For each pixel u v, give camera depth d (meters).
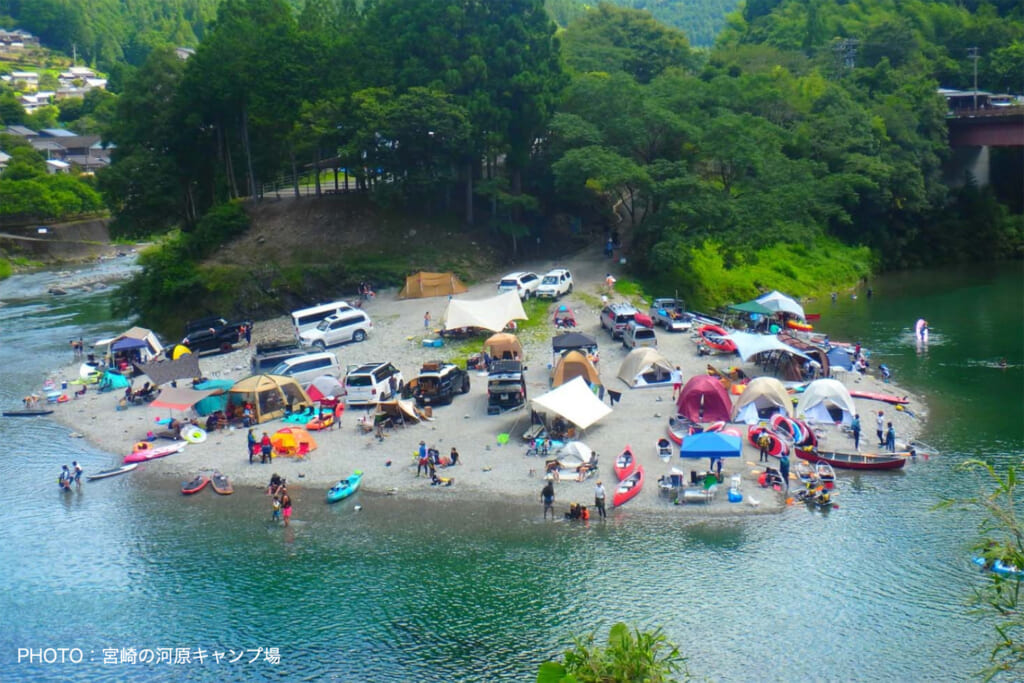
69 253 150.12
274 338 80.62
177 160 103.50
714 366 67.50
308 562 42.16
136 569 42.12
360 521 45.91
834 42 156.00
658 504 46.28
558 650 35.19
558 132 95.00
